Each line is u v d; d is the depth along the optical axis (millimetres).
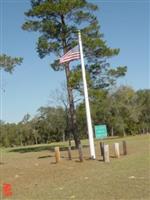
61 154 33125
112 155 27750
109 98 79125
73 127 38875
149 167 18781
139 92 95750
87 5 37562
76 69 36875
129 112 85062
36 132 105938
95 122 64312
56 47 37188
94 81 37406
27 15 37969
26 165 25484
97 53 37094
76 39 37656
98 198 11977
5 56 27141
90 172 18812
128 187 13453
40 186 15445
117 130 85875
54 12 37062
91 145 27047
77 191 13516
